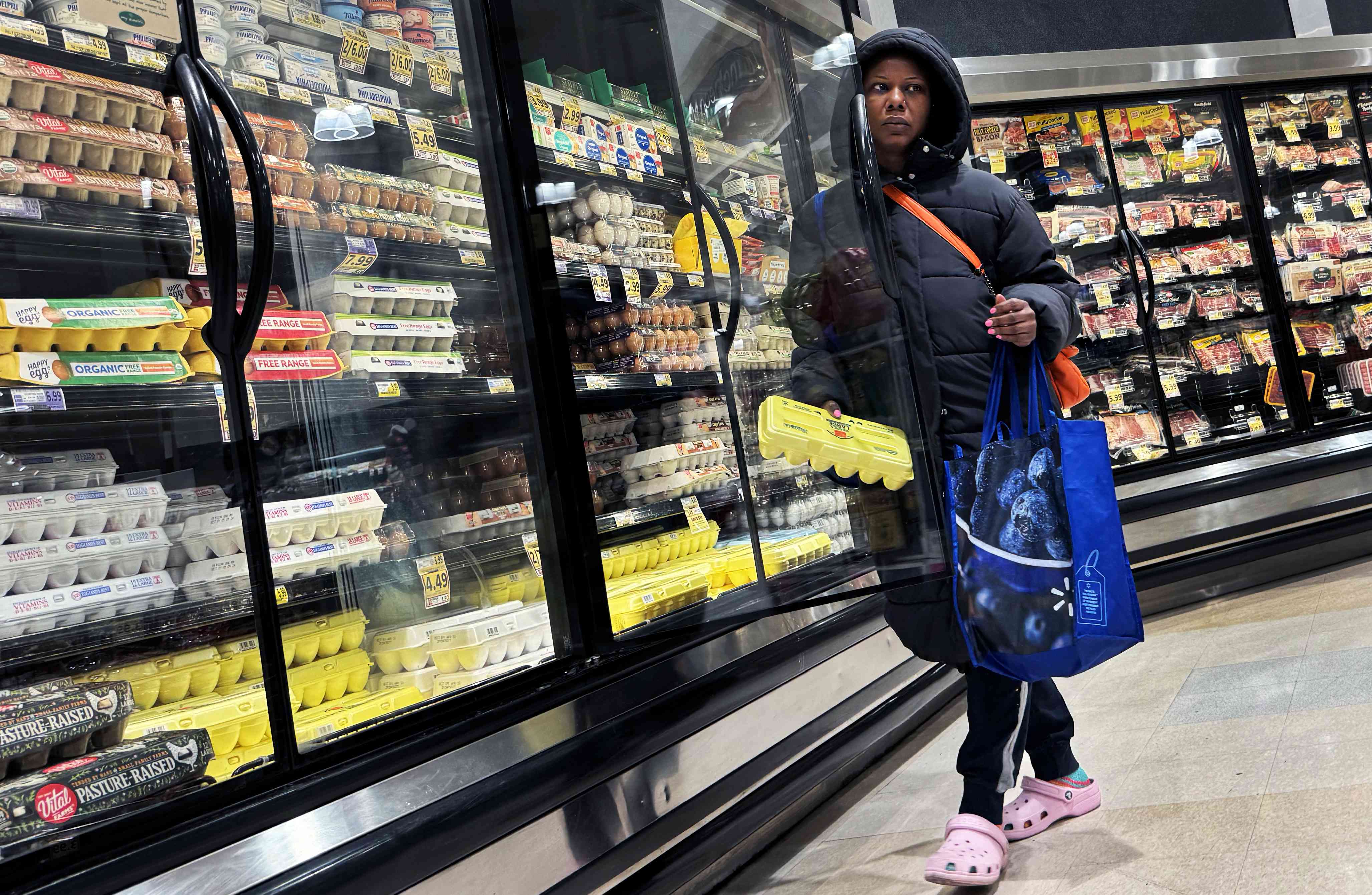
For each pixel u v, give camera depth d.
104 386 1.41
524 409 1.95
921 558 1.92
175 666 1.52
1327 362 4.96
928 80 2.15
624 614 1.96
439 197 1.93
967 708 2.70
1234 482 4.14
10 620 1.31
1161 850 1.83
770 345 2.24
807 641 2.40
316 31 1.80
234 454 1.43
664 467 2.23
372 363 1.76
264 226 1.41
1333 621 3.31
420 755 1.50
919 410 1.92
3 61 1.35
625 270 2.13
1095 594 1.81
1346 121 4.99
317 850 1.28
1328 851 1.67
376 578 1.80
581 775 1.64
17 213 1.37
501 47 1.98
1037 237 2.07
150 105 1.51
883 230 1.91
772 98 2.22
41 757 1.24
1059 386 2.16
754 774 2.06
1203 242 4.89
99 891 1.12
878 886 1.94
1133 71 4.36
